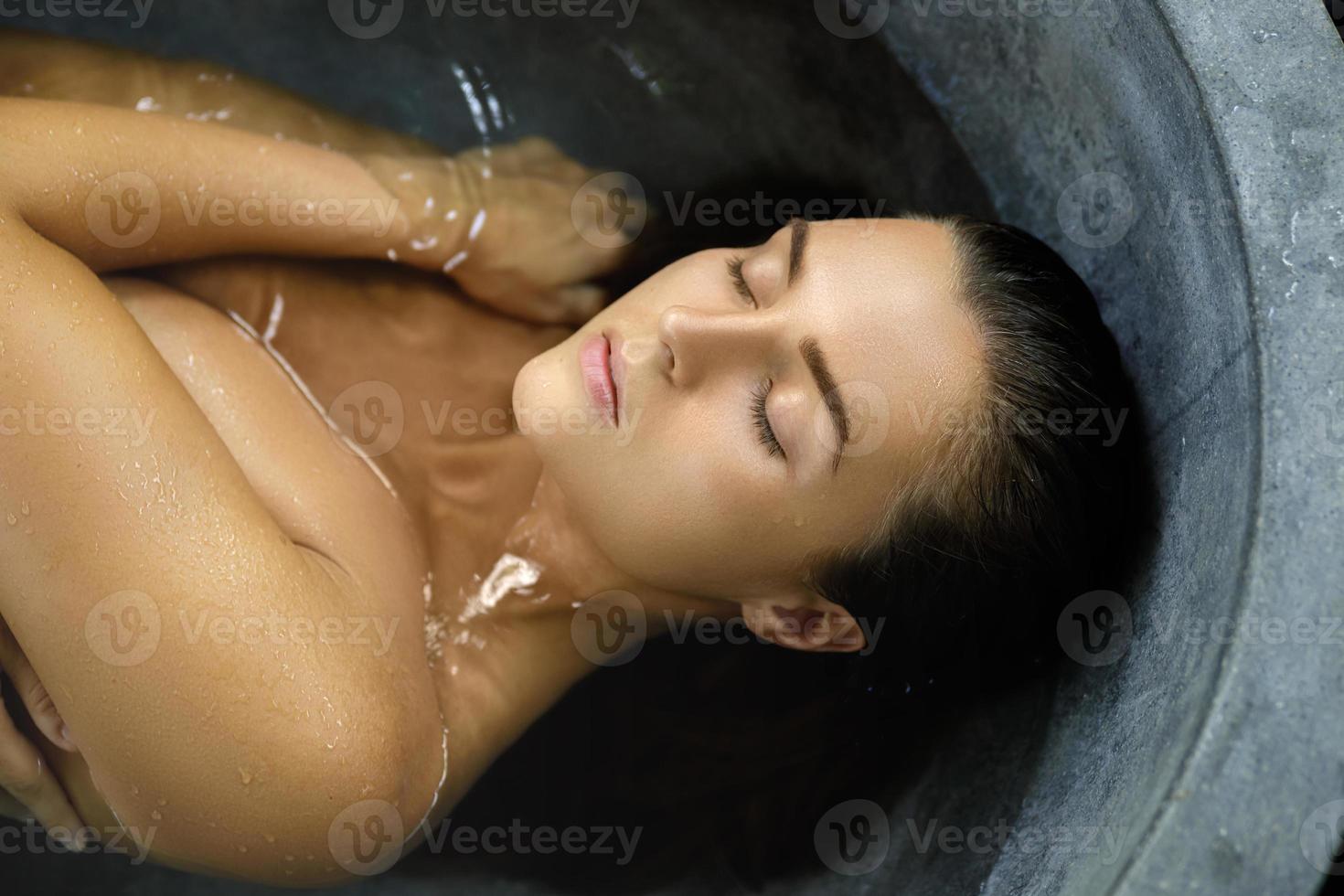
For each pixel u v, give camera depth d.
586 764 1.05
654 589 1.00
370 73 1.16
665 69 1.19
